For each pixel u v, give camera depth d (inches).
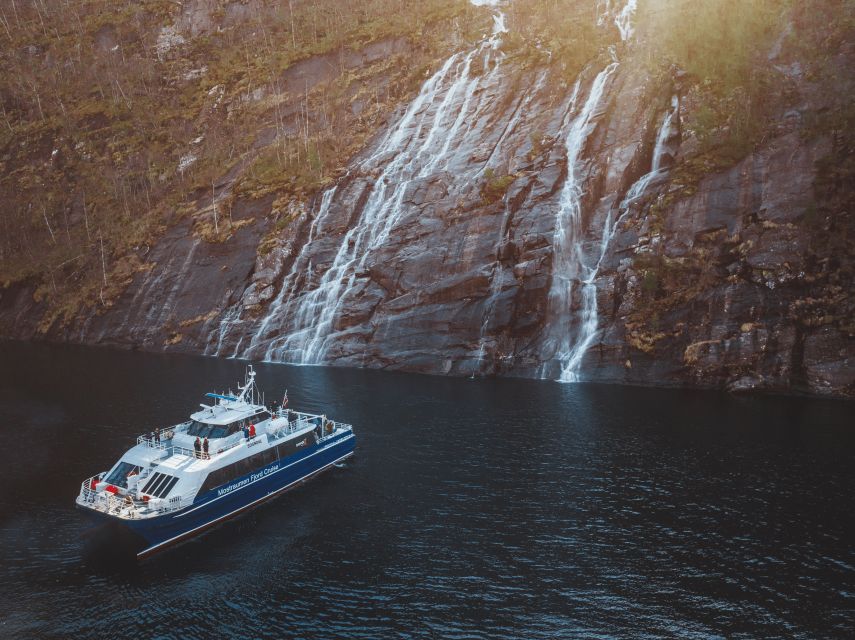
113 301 3764.8
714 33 3344.0
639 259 2810.0
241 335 3341.5
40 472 1689.2
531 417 2139.5
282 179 3934.5
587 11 4421.8
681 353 2598.4
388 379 2728.8
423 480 1630.2
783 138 2832.2
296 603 1127.6
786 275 2539.4
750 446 1844.2
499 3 4822.8
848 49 2999.5
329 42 4906.5
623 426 2039.9
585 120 3405.5
